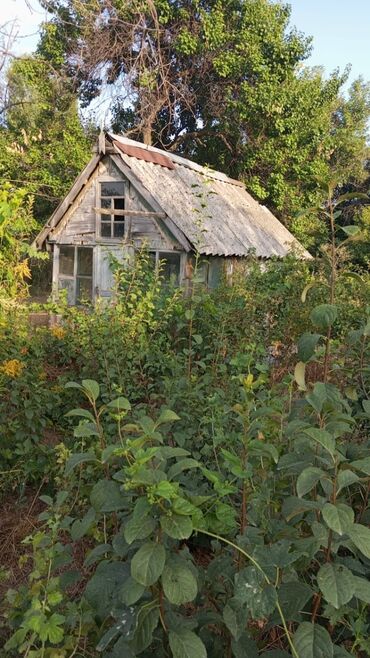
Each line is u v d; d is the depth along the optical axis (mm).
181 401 3855
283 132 21000
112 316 5941
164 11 19453
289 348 6379
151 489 1552
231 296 7008
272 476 2412
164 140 23922
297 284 7172
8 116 17969
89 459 1975
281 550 1740
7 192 4363
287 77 21172
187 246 11188
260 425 2219
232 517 1826
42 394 4211
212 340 5770
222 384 4488
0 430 3844
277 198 21391
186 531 1515
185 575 1552
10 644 1883
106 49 17422
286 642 2127
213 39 20031
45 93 19297
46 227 13273
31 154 18359
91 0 14070
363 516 2250
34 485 4109
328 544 1772
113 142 12312
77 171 19406
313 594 1794
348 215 26672
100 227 12836
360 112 30062
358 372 3242
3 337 4375
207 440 3465
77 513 2949
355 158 28062
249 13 20516
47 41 18266
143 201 12211
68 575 2125
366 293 6059
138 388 5023
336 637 2023
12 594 2225
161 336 5852
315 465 2064
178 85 21031
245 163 21531
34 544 2258
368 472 1812
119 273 7031
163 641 1771
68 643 1919
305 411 2664
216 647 1909
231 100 20703
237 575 1684
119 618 1663
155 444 2799
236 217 14703
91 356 5238
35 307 6957
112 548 2031
